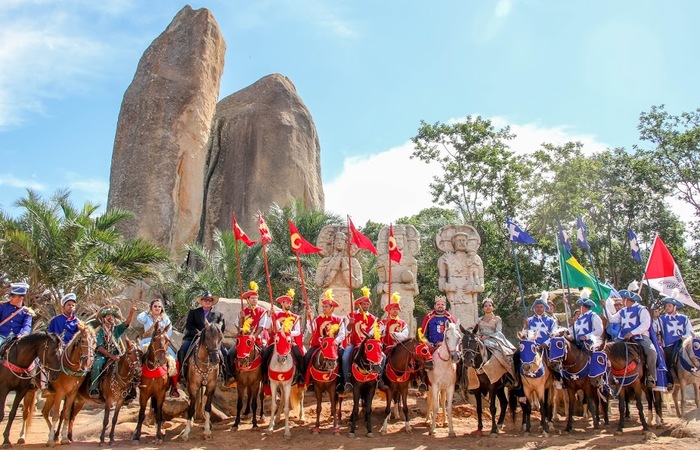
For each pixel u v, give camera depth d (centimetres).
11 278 2138
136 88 3866
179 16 4216
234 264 2752
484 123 3728
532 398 1320
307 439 1287
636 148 3750
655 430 1348
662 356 1388
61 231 2138
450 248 2047
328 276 2030
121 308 2867
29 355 1199
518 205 3656
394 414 1547
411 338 1367
